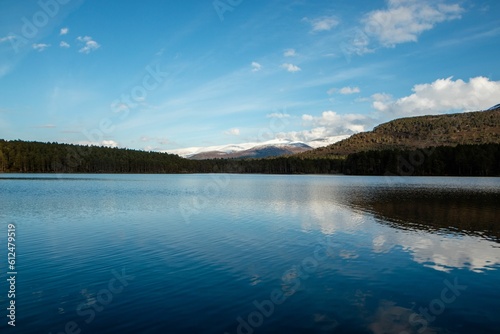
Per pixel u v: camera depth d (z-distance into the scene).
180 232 32.78
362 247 27.05
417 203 58.59
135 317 14.57
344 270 21.19
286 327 13.79
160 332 13.31
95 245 27.34
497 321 14.55
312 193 81.19
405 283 18.97
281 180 166.38
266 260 23.31
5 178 150.00
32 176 175.00
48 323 13.99
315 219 41.03
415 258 23.92
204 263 22.50
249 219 41.09
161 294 17.14
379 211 48.72
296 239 29.75
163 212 47.19
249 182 144.88
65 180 139.25
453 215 44.62
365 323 14.23
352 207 53.47
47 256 24.14
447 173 177.88
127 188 96.81
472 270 21.34
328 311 15.32
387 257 24.16
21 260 23.05
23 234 31.61
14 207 51.06
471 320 14.62
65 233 32.22
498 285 18.72
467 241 29.22
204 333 13.24
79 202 58.53
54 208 50.34
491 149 170.00
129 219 40.69
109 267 21.53
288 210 49.75
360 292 17.59
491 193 78.88
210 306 15.73
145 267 21.59
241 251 25.69
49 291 17.52
